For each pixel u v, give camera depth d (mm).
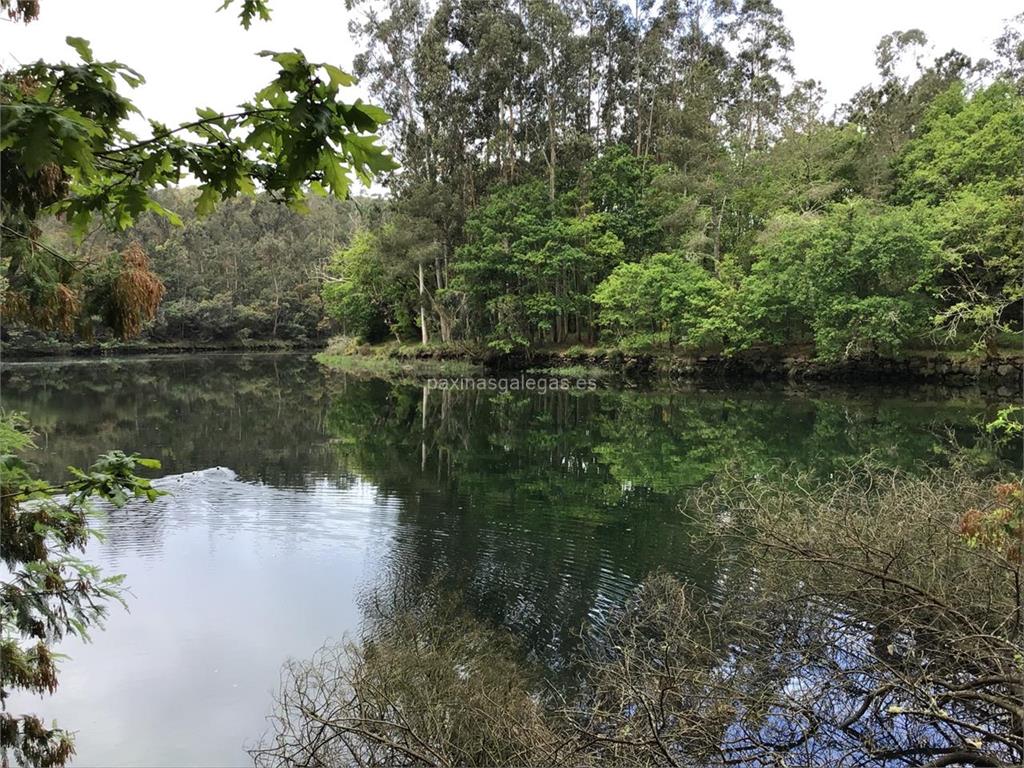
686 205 28719
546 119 35531
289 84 1554
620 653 5227
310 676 4801
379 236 32656
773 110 34719
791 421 17297
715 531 6320
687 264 27953
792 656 4719
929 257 20469
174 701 4707
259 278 54938
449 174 35000
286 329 55344
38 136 1303
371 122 1571
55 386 26797
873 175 26406
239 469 12562
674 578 6793
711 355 27750
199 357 45562
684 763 3564
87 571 3258
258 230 59531
